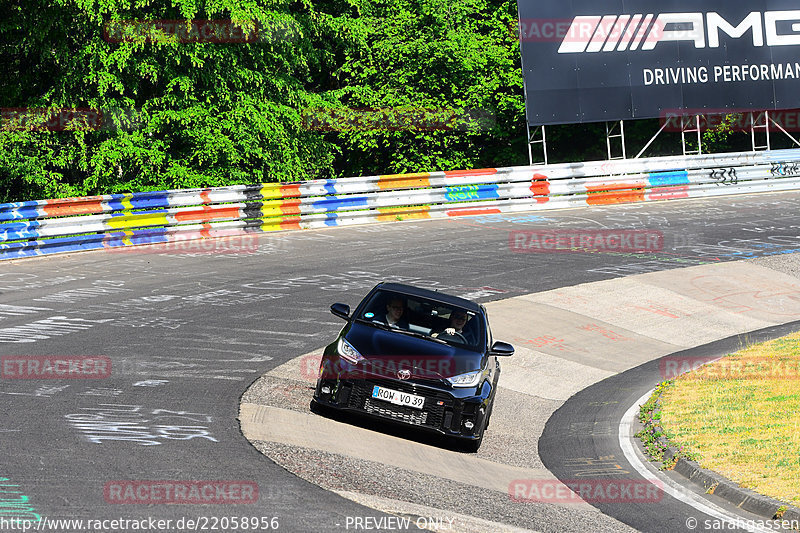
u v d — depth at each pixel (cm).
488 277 5394
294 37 7762
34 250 5416
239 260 5522
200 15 7250
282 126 7800
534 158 10256
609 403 3547
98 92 7144
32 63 7725
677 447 2805
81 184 7438
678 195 8550
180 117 7200
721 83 8925
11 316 3822
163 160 7219
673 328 4838
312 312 4309
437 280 5225
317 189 6919
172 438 2320
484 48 9481
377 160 9481
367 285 4988
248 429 2497
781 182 9006
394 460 2441
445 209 7525
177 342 3559
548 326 4566
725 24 8919
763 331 4859
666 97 8775
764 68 9044
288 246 6072
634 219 7481
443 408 2622
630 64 8656
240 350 3538
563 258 6034
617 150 10569
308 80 9212
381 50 9094
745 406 3281
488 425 3138
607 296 5188
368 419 2866
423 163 9088
